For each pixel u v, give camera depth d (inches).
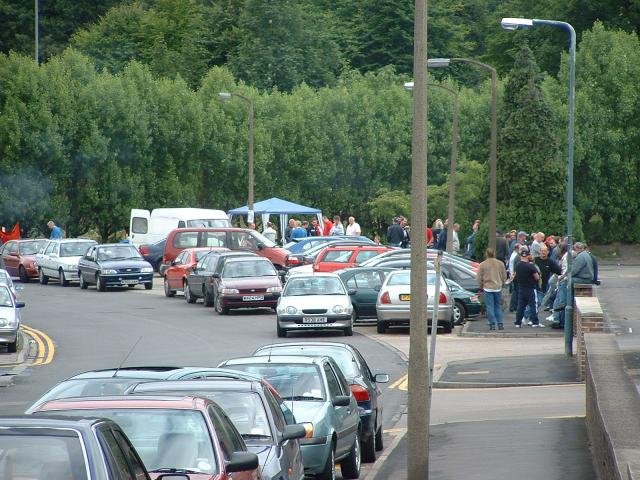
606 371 1672.0
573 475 1453.0
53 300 4446.4
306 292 3378.4
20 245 5477.4
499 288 3334.2
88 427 797.9
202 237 4926.2
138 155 6756.9
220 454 959.6
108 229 6806.1
